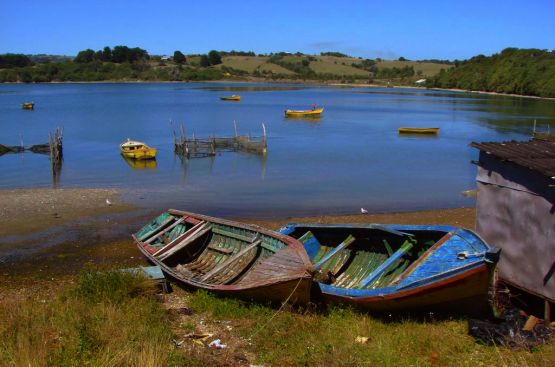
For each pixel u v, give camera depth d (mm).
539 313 12547
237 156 43188
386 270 13609
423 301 11555
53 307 12586
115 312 11828
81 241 20391
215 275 15227
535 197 12086
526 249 12430
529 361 9680
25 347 9375
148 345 9648
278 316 12352
